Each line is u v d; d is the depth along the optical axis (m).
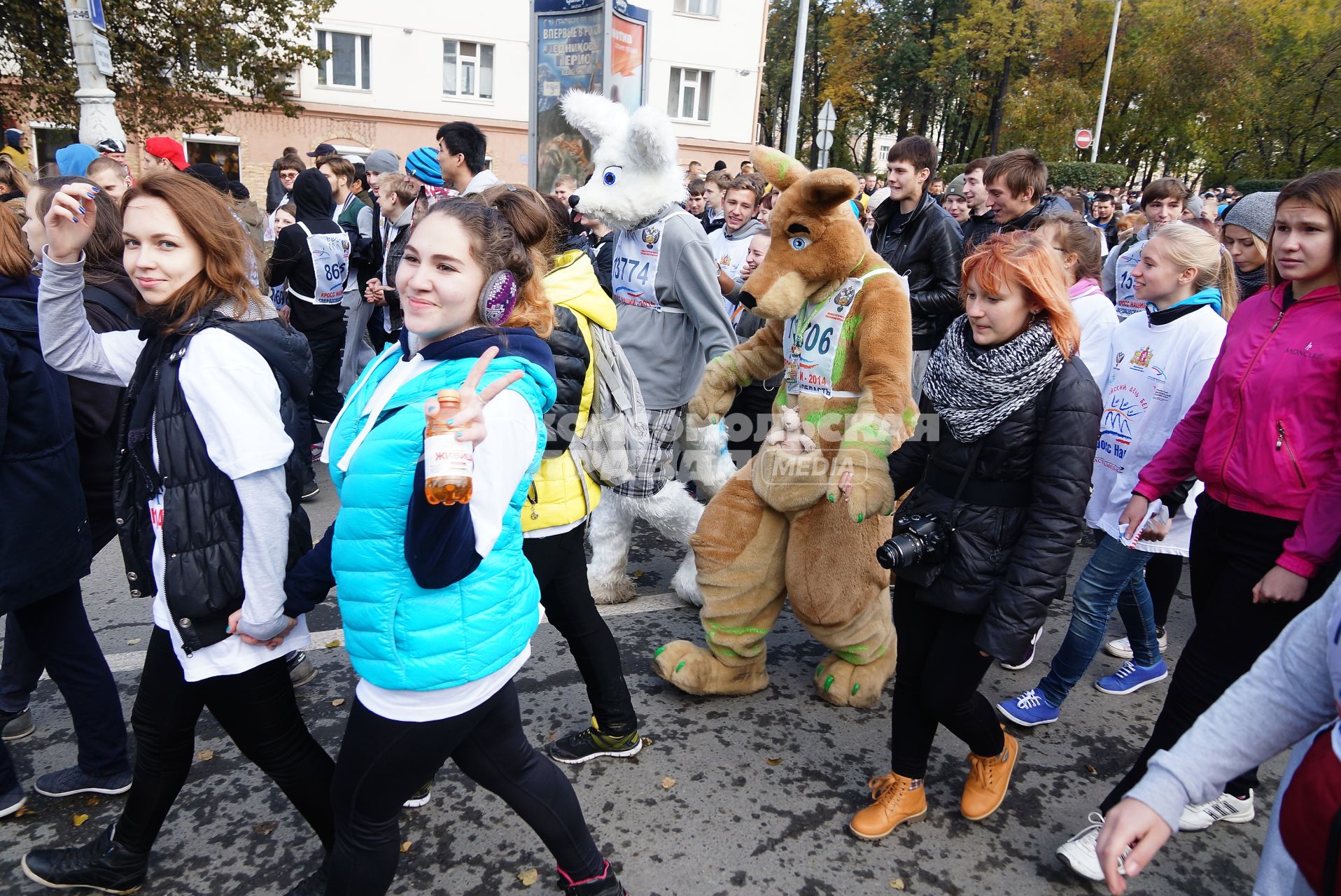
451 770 2.82
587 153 8.90
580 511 2.54
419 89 24.22
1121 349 3.20
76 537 2.44
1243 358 2.32
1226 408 2.35
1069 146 35.78
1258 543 2.27
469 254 1.64
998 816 2.69
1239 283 4.34
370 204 8.01
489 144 25.06
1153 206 5.41
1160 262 3.01
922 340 5.04
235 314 1.88
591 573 4.07
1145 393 3.05
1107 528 3.06
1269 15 34.38
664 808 2.66
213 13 15.80
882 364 2.70
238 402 1.79
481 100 24.78
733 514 3.18
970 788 2.66
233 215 1.94
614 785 2.75
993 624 2.22
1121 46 36.59
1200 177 41.72
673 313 3.78
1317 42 34.25
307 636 2.06
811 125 47.72
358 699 1.73
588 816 2.61
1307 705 1.29
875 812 2.57
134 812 2.15
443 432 1.40
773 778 2.82
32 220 2.60
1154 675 3.51
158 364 1.86
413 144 24.62
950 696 2.37
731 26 26.27
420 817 2.60
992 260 2.19
